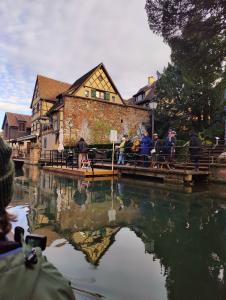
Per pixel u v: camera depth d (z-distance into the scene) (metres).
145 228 4.93
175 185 10.36
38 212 5.92
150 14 11.75
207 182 10.81
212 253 3.83
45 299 0.83
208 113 23.92
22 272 0.84
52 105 33.19
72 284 2.85
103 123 28.22
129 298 2.65
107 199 7.61
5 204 0.97
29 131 47.25
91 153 17.56
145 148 13.33
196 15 10.43
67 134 26.25
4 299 0.79
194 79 13.02
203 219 5.58
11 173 0.97
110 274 3.11
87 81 27.92
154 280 3.02
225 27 10.35
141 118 31.08
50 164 21.67
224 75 11.77
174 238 4.43
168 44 11.94
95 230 4.75
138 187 9.93
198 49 11.23
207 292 2.79
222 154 12.51
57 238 4.28
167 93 25.80
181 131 24.91
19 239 1.00
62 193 8.60
